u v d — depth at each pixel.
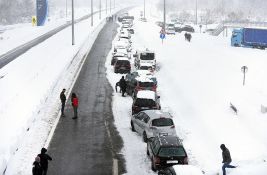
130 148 34.12
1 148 31.05
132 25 141.88
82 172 29.58
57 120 41.06
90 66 69.31
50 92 49.94
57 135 36.88
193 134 37.28
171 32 119.44
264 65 59.03
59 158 31.92
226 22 129.00
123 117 42.50
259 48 85.06
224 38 109.62
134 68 69.31
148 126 34.91
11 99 45.12
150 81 48.97
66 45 89.94
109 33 119.88
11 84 54.59
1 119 38.19
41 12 146.38
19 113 40.19
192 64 65.19
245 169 26.97
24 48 89.94
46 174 29.08
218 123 38.97
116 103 47.47
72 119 41.47
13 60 73.75
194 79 55.75
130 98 49.88
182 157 28.95
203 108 43.72
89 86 55.25
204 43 91.62
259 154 31.45
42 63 68.81
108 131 38.22
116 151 33.47
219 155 32.38
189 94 49.62
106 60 75.12
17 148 32.53
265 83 49.53
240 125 37.84
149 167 30.36
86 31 120.38
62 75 60.12
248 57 66.31
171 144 29.23
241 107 41.78
